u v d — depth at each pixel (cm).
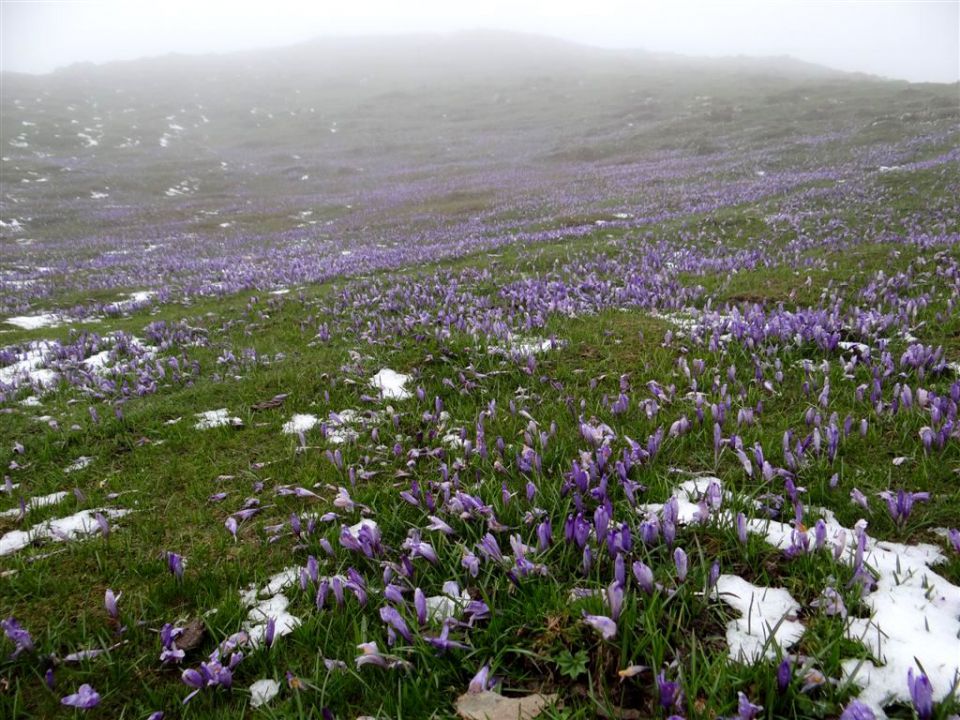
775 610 301
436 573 356
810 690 248
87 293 2133
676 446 502
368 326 1123
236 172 7300
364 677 285
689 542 361
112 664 307
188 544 443
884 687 246
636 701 256
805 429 522
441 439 581
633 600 280
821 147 4619
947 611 285
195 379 930
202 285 2072
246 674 304
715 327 816
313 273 2070
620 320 965
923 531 359
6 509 535
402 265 2086
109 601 334
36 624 357
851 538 350
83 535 469
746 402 584
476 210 3744
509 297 1229
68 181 6372
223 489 533
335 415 660
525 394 680
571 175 5025
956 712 220
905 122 5238
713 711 229
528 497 410
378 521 432
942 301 888
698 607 297
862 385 538
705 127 6731
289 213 4619
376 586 357
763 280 1219
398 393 757
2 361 1170
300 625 326
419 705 264
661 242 1939
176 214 4831
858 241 1592
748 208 2516
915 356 600
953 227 1664
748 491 424
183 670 305
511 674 280
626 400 565
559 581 334
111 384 920
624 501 403
